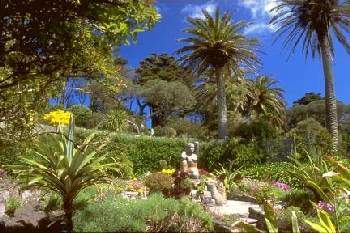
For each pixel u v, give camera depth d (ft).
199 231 21.27
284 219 23.47
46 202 28.48
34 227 24.17
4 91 17.92
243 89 127.54
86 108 114.93
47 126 34.17
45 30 15.14
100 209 21.04
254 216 27.78
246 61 95.55
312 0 80.38
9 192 30.07
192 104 171.83
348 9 80.53
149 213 21.81
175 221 21.53
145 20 16.43
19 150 19.44
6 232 23.11
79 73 17.76
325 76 82.38
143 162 71.00
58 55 16.47
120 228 20.33
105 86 18.44
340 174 22.65
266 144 72.18
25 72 16.38
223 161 73.41
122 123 88.58
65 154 23.29
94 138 27.17
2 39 15.39
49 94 19.22
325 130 71.10
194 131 153.89
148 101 173.47
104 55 17.52
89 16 15.52
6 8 14.71
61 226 22.81
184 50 95.25
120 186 31.83
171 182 32.81
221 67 95.86
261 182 48.67
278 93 144.66
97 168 23.54
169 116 174.09
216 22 94.17
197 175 41.27
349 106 187.93
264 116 134.92
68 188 23.25
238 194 41.14
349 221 21.48
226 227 21.43
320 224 19.45
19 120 18.79
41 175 23.12
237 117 122.72
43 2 14.87
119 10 15.42
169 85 171.94
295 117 196.65
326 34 82.43
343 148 76.79
